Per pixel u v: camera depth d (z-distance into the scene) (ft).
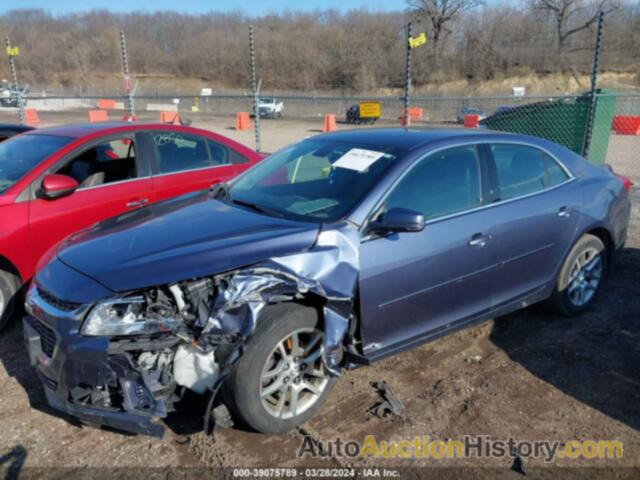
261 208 11.74
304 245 10.07
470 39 77.00
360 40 149.38
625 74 89.61
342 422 10.61
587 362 12.84
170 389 9.53
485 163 12.73
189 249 9.89
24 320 10.35
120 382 9.02
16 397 11.39
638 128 77.56
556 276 14.32
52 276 10.03
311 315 10.01
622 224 15.89
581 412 10.98
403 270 10.92
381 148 12.25
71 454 9.73
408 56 30.30
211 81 205.05
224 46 201.98
